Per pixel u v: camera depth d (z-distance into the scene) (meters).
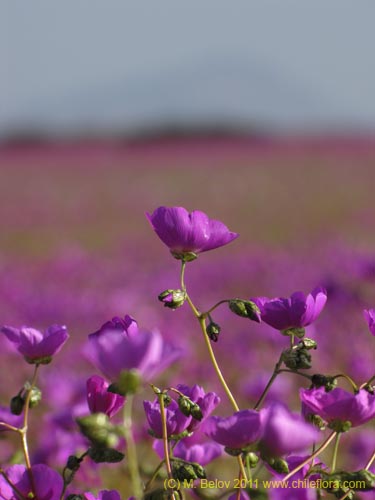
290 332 2.20
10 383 6.53
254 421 1.82
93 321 9.55
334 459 2.09
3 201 35.12
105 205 33.12
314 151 67.88
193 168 53.16
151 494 1.98
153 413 2.12
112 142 93.19
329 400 1.97
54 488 2.07
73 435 3.64
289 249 17.31
